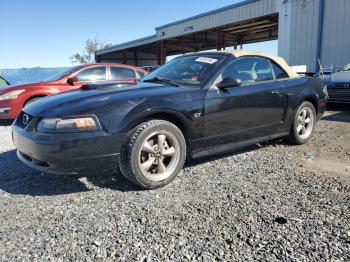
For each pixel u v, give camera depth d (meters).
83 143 2.94
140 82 4.18
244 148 4.75
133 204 2.95
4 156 4.61
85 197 3.12
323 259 2.12
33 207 2.92
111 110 3.07
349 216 2.65
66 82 7.57
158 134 3.29
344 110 8.58
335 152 4.52
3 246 2.30
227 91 3.81
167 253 2.21
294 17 14.98
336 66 13.46
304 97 4.79
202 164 4.04
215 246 2.28
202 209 2.82
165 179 3.33
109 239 2.38
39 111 3.14
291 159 4.20
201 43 31.47
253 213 2.73
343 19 13.09
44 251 2.24
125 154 3.13
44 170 3.04
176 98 3.41
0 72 23.58
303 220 2.60
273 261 2.10
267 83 4.34
